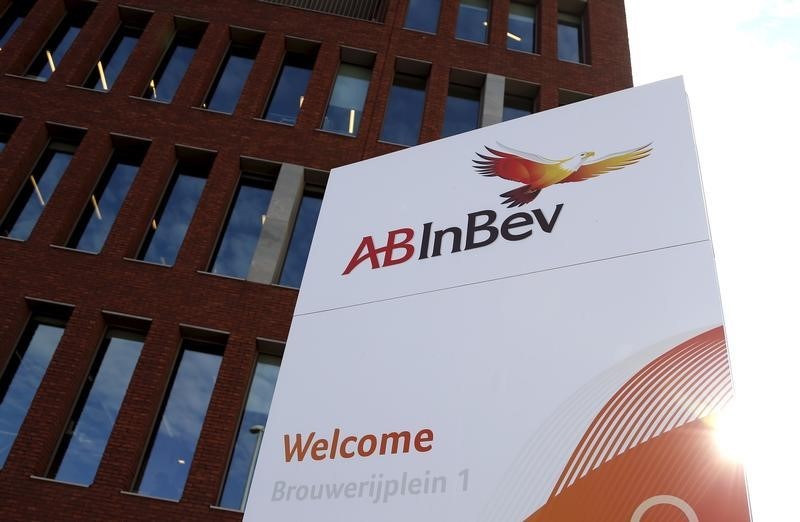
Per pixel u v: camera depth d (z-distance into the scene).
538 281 9.05
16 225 18.66
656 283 8.31
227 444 14.99
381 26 24.62
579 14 26.88
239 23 23.88
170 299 17.02
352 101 22.94
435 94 22.84
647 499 6.79
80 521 13.63
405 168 11.70
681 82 10.27
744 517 6.34
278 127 21.16
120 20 24.02
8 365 16.03
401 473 7.97
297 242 19.12
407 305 9.73
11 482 13.85
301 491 8.27
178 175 20.36
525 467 7.49
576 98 23.70
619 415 7.45
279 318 16.98
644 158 9.71
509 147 11.02
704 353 7.50
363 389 9.02
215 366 16.53
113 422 15.48
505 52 24.45
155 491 14.66
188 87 21.77
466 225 10.24
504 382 8.30
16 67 21.73
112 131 20.38
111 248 17.72
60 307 16.73
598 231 9.18
